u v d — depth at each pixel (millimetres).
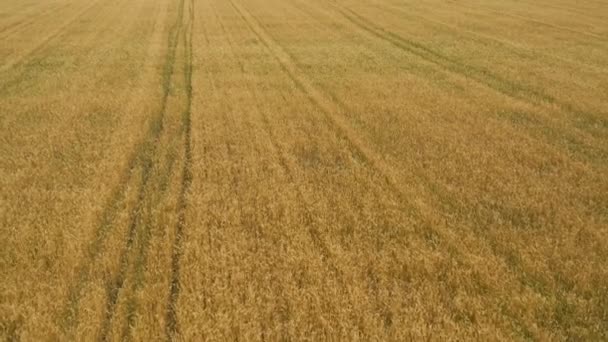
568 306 5422
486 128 11281
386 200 7680
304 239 6566
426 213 7316
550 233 6840
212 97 13711
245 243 6430
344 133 10898
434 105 13117
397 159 9430
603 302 5520
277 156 9555
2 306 5250
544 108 13156
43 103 12898
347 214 7238
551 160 9602
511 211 7543
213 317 5070
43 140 10234
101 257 6141
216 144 10156
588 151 10203
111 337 4863
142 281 5738
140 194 7973
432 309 5266
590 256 6363
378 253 6262
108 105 12773
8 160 9234
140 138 10375
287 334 4926
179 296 5344
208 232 6816
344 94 14078
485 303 5422
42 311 5184
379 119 11867
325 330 4934
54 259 6008
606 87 15469
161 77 16094
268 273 5770
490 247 6480
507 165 9352
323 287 5590
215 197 7746
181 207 7613
